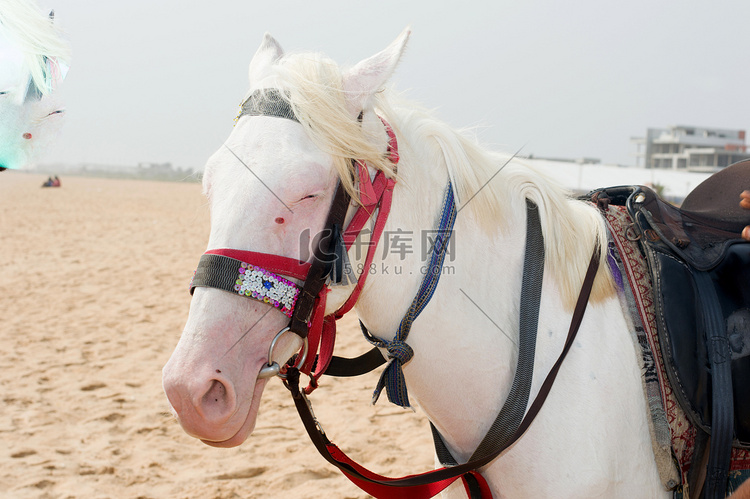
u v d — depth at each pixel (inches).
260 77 51.0
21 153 46.2
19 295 329.1
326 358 53.1
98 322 271.9
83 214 884.6
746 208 61.1
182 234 655.1
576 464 50.4
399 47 47.7
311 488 127.3
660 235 57.3
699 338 54.1
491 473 54.1
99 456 143.6
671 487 54.6
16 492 125.1
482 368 54.1
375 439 152.6
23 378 196.7
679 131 2819.9
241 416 43.4
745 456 57.9
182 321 275.7
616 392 52.2
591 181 943.0
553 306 55.0
